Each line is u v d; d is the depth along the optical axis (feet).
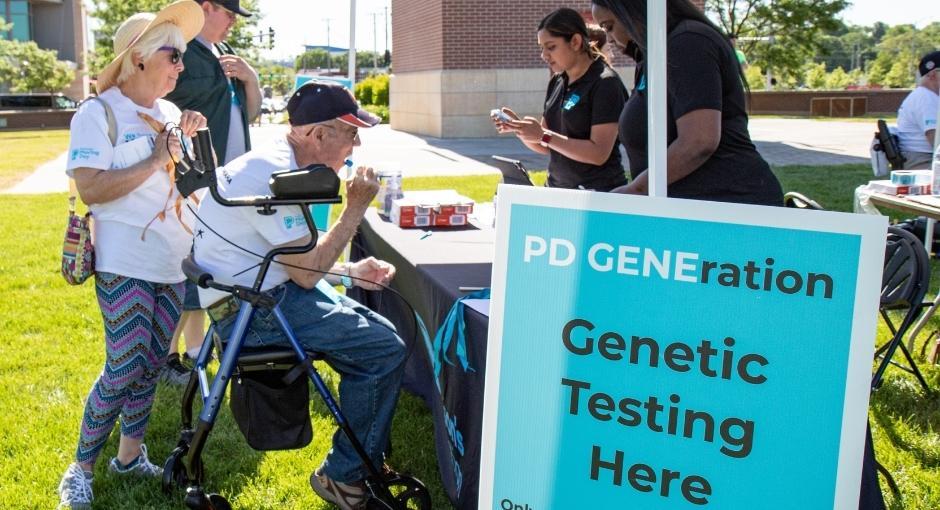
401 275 11.03
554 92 13.48
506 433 6.56
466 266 10.00
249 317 7.68
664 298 6.03
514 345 6.48
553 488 6.45
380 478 8.26
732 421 5.90
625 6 8.88
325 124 8.02
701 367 5.96
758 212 5.75
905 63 200.95
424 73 64.39
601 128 12.25
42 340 15.24
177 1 8.86
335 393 12.73
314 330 8.08
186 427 8.79
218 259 8.09
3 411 12.00
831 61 271.69
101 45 108.88
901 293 10.55
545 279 6.36
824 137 63.00
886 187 13.25
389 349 8.32
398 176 13.69
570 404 6.35
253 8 97.81
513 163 12.42
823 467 5.68
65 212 29.81
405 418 11.85
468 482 8.34
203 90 11.91
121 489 9.86
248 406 8.03
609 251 6.16
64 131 101.14
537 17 59.98
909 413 11.68
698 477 6.02
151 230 8.98
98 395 9.12
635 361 6.14
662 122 7.06
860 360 5.54
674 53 8.48
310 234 7.84
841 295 5.57
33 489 9.78
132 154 8.77
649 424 6.13
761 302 5.78
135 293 9.02
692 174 9.00
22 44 145.89
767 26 108.58
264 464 10.60
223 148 12.37
